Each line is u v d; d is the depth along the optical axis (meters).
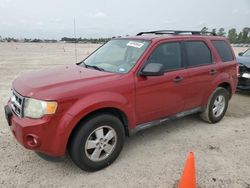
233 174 3.78
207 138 4.97
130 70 4.09
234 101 7.64
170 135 5.07
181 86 4.72
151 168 3.90
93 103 3.53
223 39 5.86
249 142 4.84
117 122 3.88
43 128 3.30
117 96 3.81
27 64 17.59
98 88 3.66
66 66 4.79
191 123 5.71
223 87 5.88
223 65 5.58
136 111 4.15
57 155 3.44
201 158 4.21
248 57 8.72
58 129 3.36
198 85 5.07
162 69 4.05
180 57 4.80
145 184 3.53
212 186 3.50
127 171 3.82
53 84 3.54
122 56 4.54
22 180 3.58
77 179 3.62
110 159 3.91
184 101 4.90
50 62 19.22
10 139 4.76
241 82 8.05
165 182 3.57
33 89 3.46
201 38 5.29
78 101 3.46
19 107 3.55
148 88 4.20
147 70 4.01
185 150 4.48
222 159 4.20
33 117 3.37
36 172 3.77
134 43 4.61
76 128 3.55
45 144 3.37
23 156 4.18
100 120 3.67
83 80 3.71
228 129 5.43
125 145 4.63
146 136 5.02
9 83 10.02
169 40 4.67
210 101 5.45
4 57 24.02
